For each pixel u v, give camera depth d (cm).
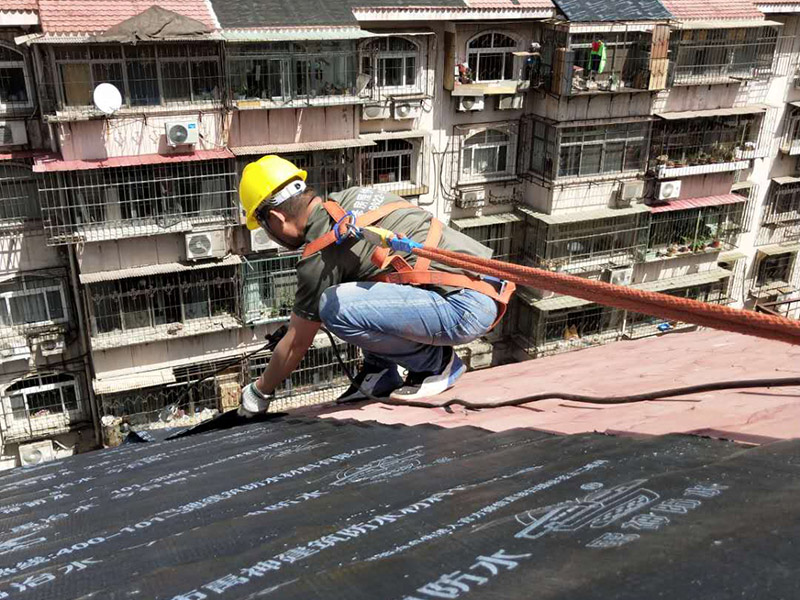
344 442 329
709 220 2206
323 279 365
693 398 298
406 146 1847
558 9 1803
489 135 1936
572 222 1945
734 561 118
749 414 253
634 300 208
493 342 2142
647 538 136
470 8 1716
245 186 371
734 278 2427
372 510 201
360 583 139
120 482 315
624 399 318
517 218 1992
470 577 133
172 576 166
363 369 443
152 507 256
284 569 160
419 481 228
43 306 1631
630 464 199
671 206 2100
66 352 1677
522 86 1850
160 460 357
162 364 1717
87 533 232
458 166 1912
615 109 1912
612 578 120
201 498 258
